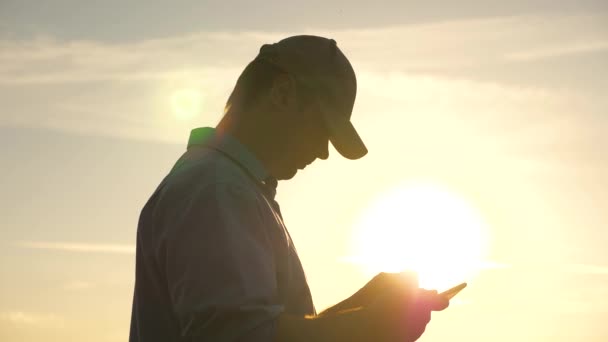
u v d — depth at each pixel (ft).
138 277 8.13
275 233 7.93
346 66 9.14
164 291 7.86
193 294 7.31
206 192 7.65
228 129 8.63
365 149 8.80
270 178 8.59
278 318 7.32
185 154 8.41
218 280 7.30
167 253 7.56
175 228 7.57
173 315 7.86
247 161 8.34
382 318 7.61
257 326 7.20
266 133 8.63
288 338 7.27
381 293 8.00
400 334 7.68
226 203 7.62
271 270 7.54
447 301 8.08
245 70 8.94
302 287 8.20
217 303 7.21
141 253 8.06
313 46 9.00
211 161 8.02
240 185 7.83
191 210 7.57
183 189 7.75
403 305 7.75
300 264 8.33
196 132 8.59
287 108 8.69
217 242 7.41
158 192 8.07
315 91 8.77
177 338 7.84
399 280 8.09
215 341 7.19
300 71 8.79
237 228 7.52
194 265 7.38
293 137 8.73
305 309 8.17
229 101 8.89
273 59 8.84
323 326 7.40
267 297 7.36
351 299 8.41
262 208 7.89
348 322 7.48
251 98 8.74
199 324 7.26
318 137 8.87
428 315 7.93
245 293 7.26
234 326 7.19
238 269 7.33
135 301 8.23
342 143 8.66
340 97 8.93
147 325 7.99
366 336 7.51
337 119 8.73
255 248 7.50
